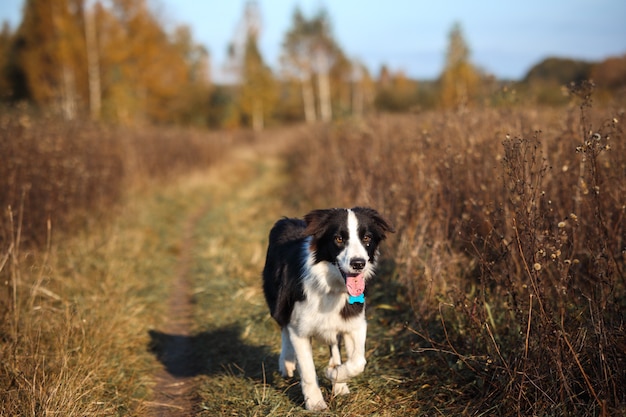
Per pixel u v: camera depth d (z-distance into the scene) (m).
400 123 8.60
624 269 4.27
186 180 14.48
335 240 3.56
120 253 7.29
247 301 5.92
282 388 4.09
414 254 5.33
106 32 22.75
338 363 3.77
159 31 25.45
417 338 4.54
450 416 3.46
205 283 6.68
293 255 3.93
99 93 22.89
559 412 3.13
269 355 4.70
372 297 5.47
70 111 10.70
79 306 5.27
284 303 3.85
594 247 4.20
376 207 6.36
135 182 11.91
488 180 5.39
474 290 4.67
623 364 3.10
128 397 4.11
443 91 28.02
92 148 9.21
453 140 6.08
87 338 4.63
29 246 6.36
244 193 13.20
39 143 7.19
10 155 6.53
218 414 3.82
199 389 4.28
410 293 5.09
